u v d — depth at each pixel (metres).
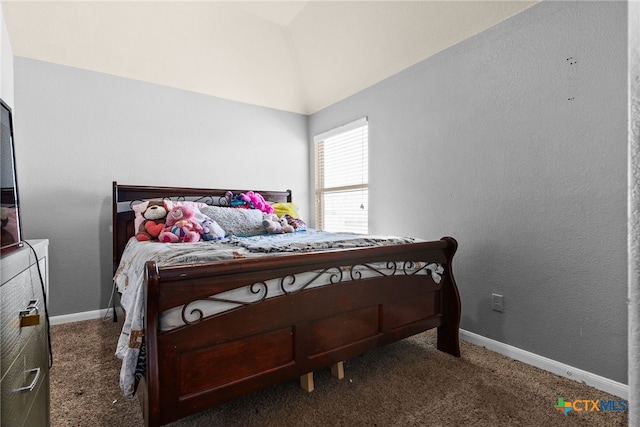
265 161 3.70
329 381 1.71
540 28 1.88
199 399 1.15
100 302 2.79
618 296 1.60
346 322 1.56
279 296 1.34
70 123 2.68
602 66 1.64
